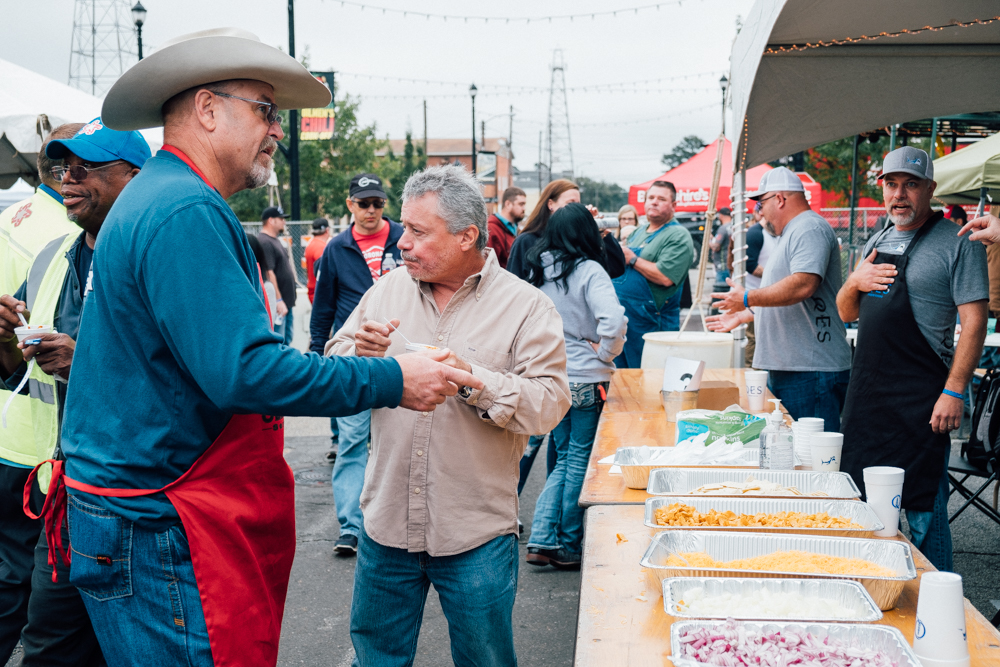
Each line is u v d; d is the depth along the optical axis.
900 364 3.48
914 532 3.52
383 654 2.46
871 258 3.64
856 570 1.89
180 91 1.88
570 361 4.27
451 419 2.30
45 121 4.73
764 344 4.55
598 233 4.32
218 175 1.94
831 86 4.80
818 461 2.82
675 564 1.97
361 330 2.18
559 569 4.48
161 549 1.83
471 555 2.32
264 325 1.75
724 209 14.56
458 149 84.69
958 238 3.38
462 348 2.35
